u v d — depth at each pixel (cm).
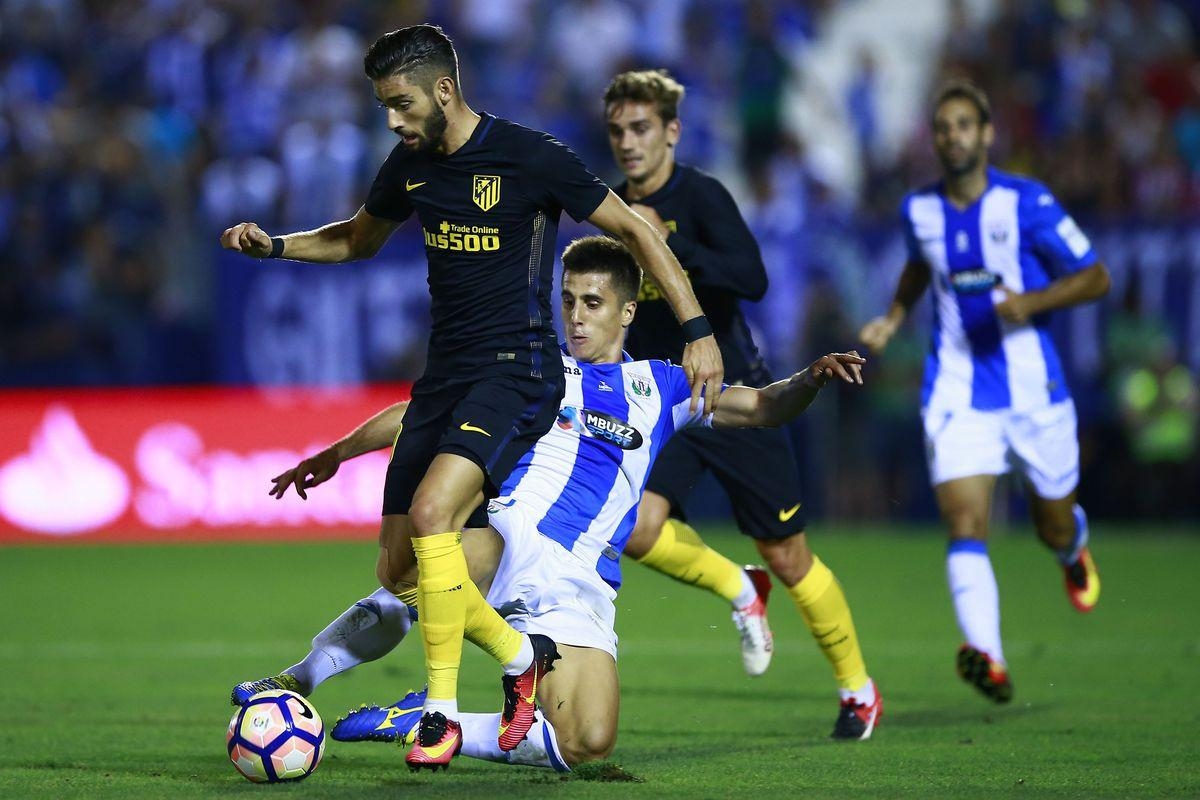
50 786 1592
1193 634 3098
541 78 6216
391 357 5034
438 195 1694
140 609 3475
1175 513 5338
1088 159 5641
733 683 2511
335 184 5675
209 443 5006
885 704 2295
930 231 2480
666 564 2194
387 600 1816
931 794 1562
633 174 2197
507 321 1689
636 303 2045
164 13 6325
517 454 1683
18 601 3622
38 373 5262
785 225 5088
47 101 6112
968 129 2425
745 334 2245
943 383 2452
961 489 2361
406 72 1633
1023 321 2359
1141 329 4972
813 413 5322
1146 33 6644
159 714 2172
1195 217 4947
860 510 5359
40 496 4947
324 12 6166
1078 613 3431
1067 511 2506
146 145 5938
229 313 4994
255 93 5888
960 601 2250
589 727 1688
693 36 6462
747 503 2134
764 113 6172
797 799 1524
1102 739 1959
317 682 1794
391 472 1730
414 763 1597
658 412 1794
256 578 4081
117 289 5381
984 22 6656
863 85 6481
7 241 5388
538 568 1723
